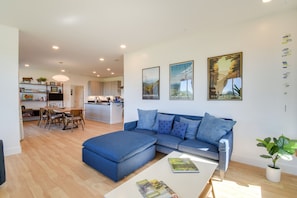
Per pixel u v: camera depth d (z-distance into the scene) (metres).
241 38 2.62
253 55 2.51
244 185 1.96
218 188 1.90
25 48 4.01
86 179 2.06
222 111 2.83
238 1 2.05
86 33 3.11
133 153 2.17
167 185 1.33
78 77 9.02
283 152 1.88
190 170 1.56
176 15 2.42
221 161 2.04
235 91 2.68
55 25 2.76
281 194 1.78
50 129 5.10
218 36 2.86
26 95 7.02
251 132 2.54
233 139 2.69
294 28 2.21
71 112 4.97
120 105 6.70
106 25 2.76
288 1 2.04
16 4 2.12
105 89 10.06
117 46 3.90
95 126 5.68
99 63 5.82
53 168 2.35
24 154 2.88
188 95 3.26
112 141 2.38
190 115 3.18
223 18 2.51
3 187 1.87
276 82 2.34
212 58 2.92
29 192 1.78
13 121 2.90
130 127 3.42
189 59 3.24
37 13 2.37
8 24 2.72
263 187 1.92
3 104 2.79
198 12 2.33
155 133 3.05
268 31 2.39
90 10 2.28
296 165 2.21
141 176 1.48
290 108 2.25
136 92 4.30
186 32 3.06
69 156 2.81
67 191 1.80
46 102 7.74
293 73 2.22
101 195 1.74
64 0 2.04
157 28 2.89
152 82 3.91
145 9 2.25
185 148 2.37
